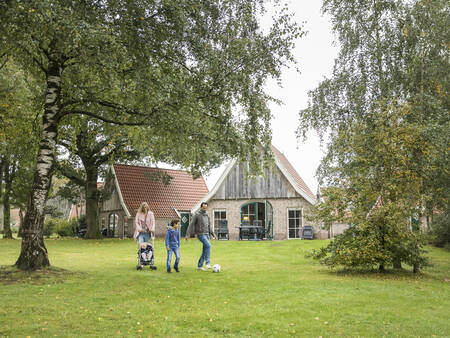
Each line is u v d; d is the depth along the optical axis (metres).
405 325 5.65
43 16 7.16
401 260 11.05
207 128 10.72
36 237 9.61
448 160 11.38
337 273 10.72
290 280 9.31
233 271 10.95
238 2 10.33
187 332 5.25
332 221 11.40
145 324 5.54
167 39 9.24
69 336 4.84
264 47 10.46
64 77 10.61
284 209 26.50
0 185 25.75
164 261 13.55
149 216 11.26
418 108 12.70
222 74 10.42
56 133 10.17
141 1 8.37
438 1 13.77
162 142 12.05
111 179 32.31
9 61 12.84
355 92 14.73
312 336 5.14
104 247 19.56
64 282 8.39
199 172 13.17
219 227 27.28
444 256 16.72
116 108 11.03
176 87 9.40
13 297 6.79
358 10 15.15
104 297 7.14
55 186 41.56
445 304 7.04
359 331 5.36
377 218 10.59
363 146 11.98
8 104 13.30
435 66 13.28
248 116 11.04
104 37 7.68
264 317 6.01
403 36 13.91
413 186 11.34
